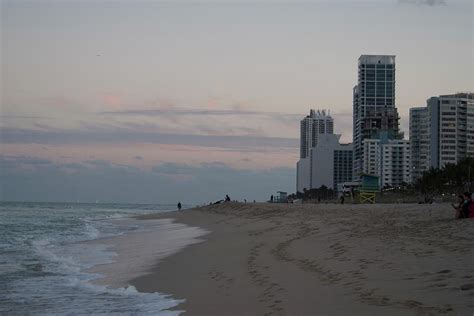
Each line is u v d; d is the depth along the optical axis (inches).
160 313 540.7
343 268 658.2
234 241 1269.7
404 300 462.3
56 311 577.3
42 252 1254.3
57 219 3535.9
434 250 685.9
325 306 478.0
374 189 3038.9
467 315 392.8
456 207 1008.2
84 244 1477.6
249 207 3302.2
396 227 1003.9
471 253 631.8
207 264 880.9
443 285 494.9
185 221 2876.5
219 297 590.6
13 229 2299.5
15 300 647.8
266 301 534.3
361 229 1066.7
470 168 4628.4
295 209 2394.2
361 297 497.0
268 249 976.9
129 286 732.0
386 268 616.1
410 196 4493.1
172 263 946.1
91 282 788.6
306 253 845.2
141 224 2805.1
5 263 1037.8
